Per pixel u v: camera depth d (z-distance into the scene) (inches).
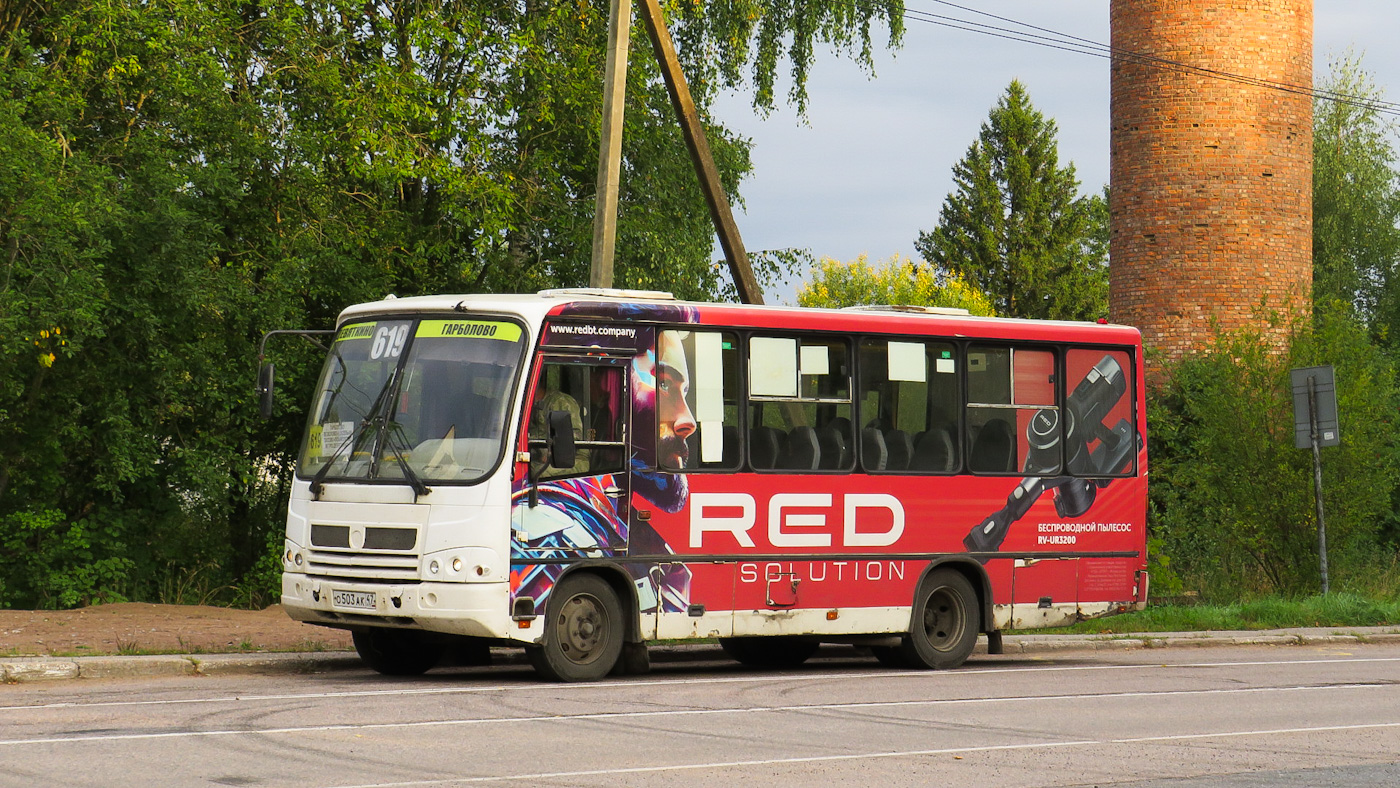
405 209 1305.4
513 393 592.7
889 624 697.0
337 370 627.8
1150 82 1679.4
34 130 948.0
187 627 766.5
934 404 719.7
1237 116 1657.2
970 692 606.2
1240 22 1658.5
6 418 1025.5
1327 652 877.8
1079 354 770.2
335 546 600.1
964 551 723.4
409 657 647.8
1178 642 917.8
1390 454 1204.5
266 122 1160.2
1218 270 1652.3
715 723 487.8
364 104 1140.5
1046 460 754.2
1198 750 451.8
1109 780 391.9
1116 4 1715.1
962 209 3828.7
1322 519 1083.9
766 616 658.2
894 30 1461.6
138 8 1061.8
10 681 573.9
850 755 424.2
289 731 443.2
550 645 598.5
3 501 1125.1
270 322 1135.0
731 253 954.1
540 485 596.4
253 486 1256.8
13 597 1114.7
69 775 362.9
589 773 382.6
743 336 663.1
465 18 1193.4
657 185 1295.5
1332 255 2554.1
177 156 1067.3
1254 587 1192.8
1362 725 522.9
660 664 739.4
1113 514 773.9
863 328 699.4
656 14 941.2
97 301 955.3
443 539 579.8
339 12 1192.8
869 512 692.7
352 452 605.9
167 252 1037.8
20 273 944.3
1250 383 1195.3
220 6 1130.7
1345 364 1184.8
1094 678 679.7
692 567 638.5
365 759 396.5
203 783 355.3
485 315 607.2
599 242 879.7
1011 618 737.0
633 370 628.7
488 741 434.0
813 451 677.9
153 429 1138.7
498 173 1230.3
